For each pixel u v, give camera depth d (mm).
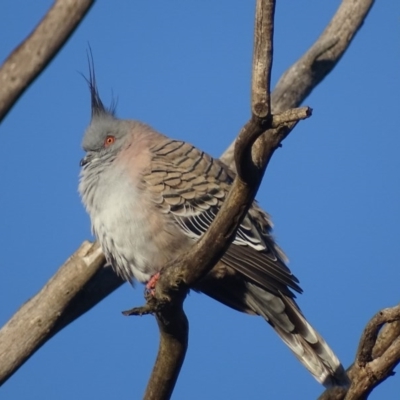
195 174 12375
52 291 12195
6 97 8414
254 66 7609
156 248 12078
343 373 10875
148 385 9820
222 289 12227
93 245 12453
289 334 11562
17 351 12039
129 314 9312
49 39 8469
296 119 7688
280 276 11680
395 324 8922
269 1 7453
